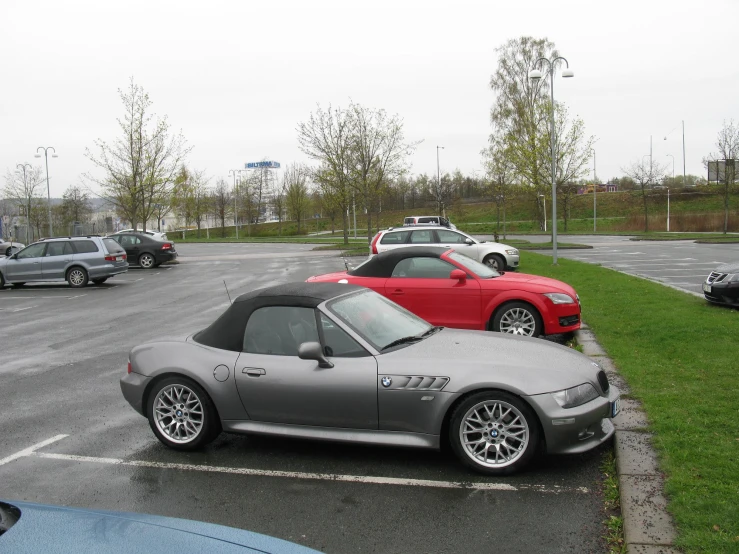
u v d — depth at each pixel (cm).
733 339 787
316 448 529
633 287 1368
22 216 5406
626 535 340
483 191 5919
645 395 570
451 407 462
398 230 1870
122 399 701
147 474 485
